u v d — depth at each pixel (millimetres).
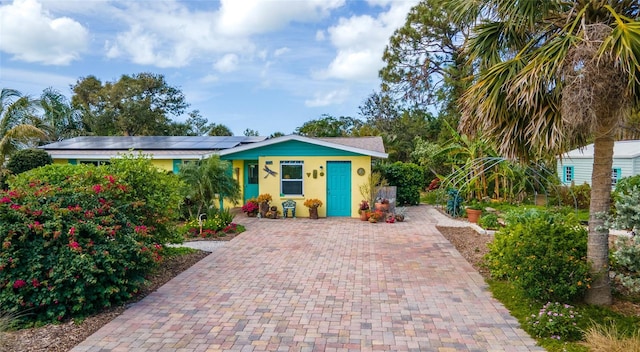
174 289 6891
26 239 5539
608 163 5648
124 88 34719
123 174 7762
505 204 17969
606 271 5762
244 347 4742
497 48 6340
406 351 4641
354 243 10703
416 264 8492
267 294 6637
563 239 6055
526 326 5246
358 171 15414
